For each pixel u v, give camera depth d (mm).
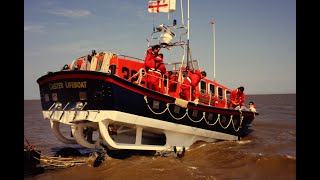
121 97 8266
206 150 9867
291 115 28406
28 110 55469
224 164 8359
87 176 7457
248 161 8391
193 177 7082
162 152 9492
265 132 15625
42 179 7367
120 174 7336
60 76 8859
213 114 10953
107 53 9031
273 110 37000
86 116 8430
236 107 12281
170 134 9695
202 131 10594
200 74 10547
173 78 10719
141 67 9758
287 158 8125
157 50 9633
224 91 12609
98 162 8141
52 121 9680
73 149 9633
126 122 8445
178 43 10852
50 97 9461
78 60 9781
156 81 9477
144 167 7871
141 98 8672
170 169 7676
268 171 7488
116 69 9008
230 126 11820
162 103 9203
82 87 8492
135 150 9500
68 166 8344
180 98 10352
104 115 8219
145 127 9102
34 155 7855
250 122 13453
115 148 8578
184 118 9883
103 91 8172
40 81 9625
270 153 9219
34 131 19875
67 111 8836
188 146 10273
